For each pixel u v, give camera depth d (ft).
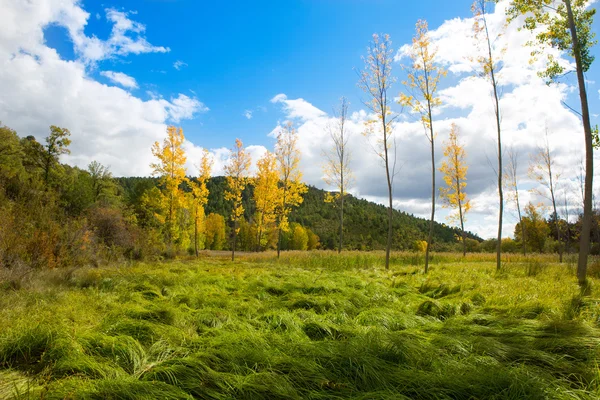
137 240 62.44
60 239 40.68
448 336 13.00
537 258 71.10
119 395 9.14
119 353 12.01
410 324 16.16
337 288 26.30
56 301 20.26
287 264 59.21
